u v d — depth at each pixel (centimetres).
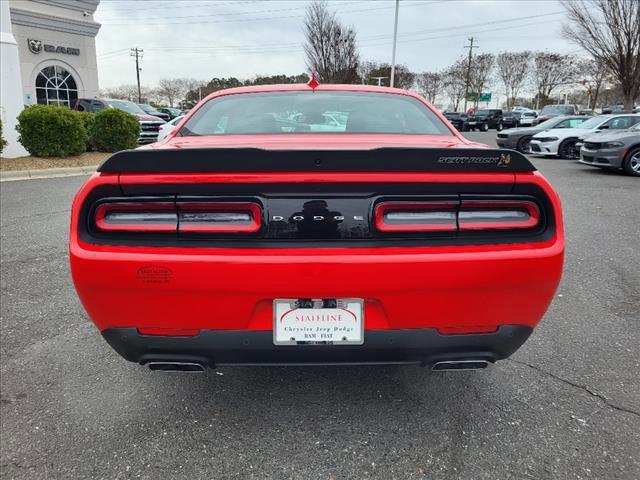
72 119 1271
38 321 338
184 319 190
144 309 191
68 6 2597
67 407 242
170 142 260
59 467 201
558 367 278
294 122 284
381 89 327
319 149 183
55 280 414
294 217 187
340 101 306
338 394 254
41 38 2509
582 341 309
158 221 188
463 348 199
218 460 205
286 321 190
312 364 199
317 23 3381
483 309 193
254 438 219
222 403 246
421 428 225
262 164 183
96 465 203
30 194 845
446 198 189
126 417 234
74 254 188
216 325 190
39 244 518
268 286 185
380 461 204
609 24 2350
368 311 192
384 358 199
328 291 186
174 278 185
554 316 347
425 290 187
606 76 4353
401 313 190
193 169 184
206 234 187
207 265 183
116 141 1413
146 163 184
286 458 206
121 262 185
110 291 189
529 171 191
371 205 188
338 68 3434
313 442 216
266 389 259
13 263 455
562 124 1712
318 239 188
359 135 271
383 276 185
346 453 209
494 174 190
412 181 187
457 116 3850
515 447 212
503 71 7044
